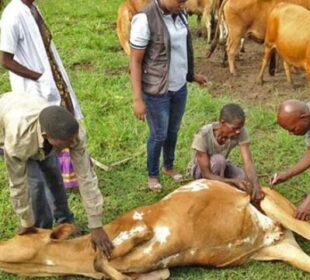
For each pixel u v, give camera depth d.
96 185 4.60
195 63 9.00
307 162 5.21
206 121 7.19
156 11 5.30
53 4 12.25
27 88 5.33
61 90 5.59
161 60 5.40
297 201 5.79
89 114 7.33
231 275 4.97
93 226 4.64
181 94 5.69
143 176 6.26
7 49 5.17
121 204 5.85
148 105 5.55
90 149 6.64
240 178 5.62
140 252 4.80
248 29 8.45
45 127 4.24
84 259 4.83
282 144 6.66
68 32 10.32
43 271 4.89
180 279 4.95
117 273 4.74
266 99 7.79
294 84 8.20
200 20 10.32
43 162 5.07
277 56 8.60
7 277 4.97
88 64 9.02
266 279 4.93
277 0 8.32
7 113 4.51
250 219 4.96
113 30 10.52
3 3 12.12
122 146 6.78
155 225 4.84
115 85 8.17
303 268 4.95
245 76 8.51
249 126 7.01
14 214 5.72
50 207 5.35
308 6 8.48
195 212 4.89
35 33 5.27
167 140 5.98
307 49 7.57
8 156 4.47
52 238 4.85
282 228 5.09
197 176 5.69
